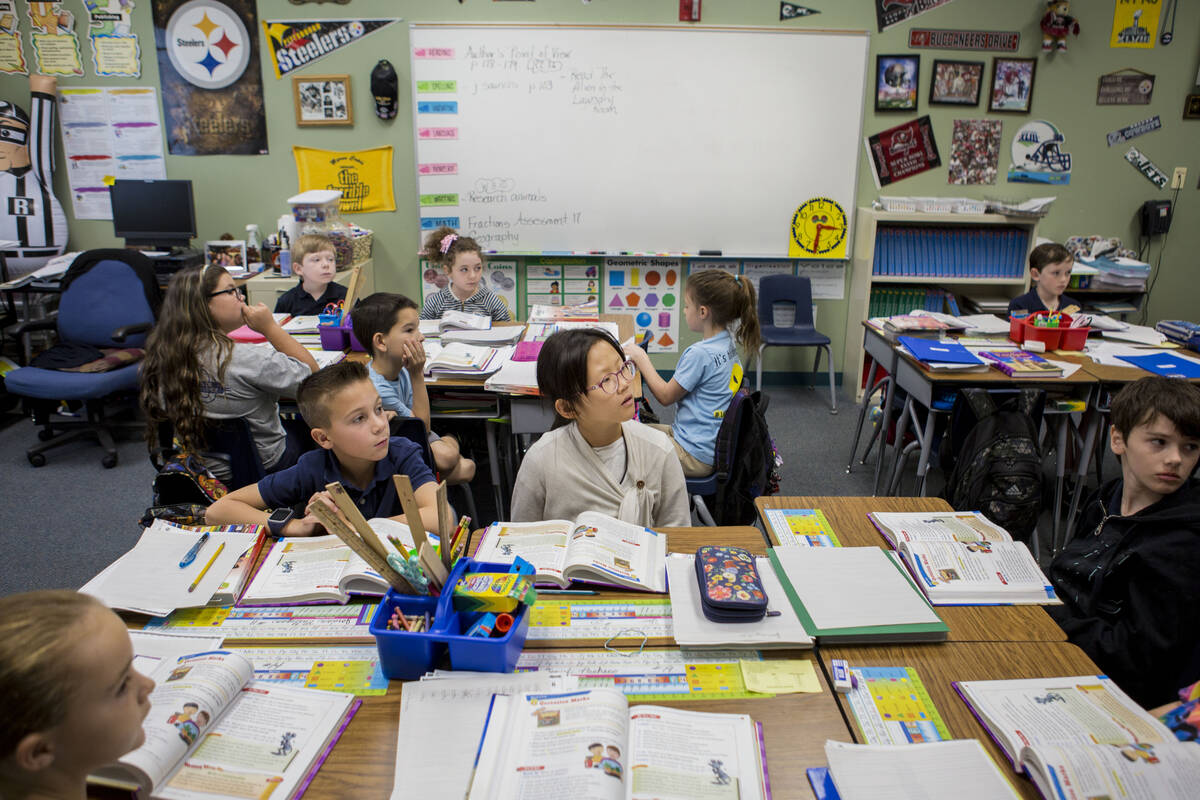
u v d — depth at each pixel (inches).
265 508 63.4
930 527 58.4
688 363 94.8
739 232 173.9
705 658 44.7
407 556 44.2
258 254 165.2
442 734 38.0
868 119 168.2
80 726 27.9
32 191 162.1
